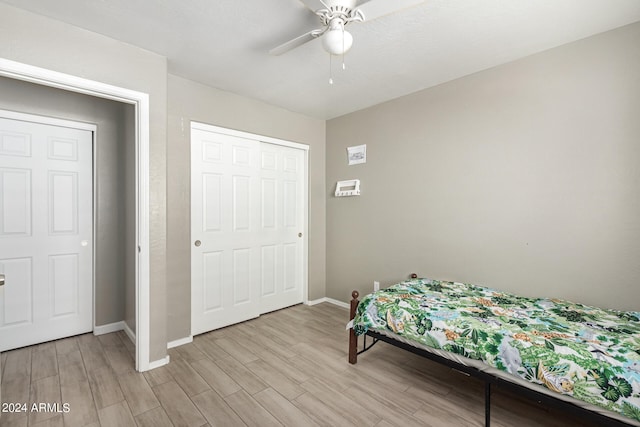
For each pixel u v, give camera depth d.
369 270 3.45
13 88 2.45
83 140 2.84
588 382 1.29
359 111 3.53
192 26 1.93
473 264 2.62
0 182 2.44
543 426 1.68
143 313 2.19
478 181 2.58
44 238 2.64
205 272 2.91
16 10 1.71
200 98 2.79
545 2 1.69
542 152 2.25
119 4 1.71
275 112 3.41
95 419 1.70
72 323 2.79
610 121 1.98
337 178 3.80
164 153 2.30
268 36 2.05
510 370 1.50
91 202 2.88
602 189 2.02
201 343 2.69
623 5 1.71
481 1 1.68
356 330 2.23
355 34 2.00
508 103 2.40
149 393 1.94
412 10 1.75
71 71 1.89
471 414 1.77
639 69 1.88
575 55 2.10
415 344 1.92
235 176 3.13
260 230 3.39
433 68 2.50
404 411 1.79
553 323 1.71
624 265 1.94
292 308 3.69
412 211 3.04
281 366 2.29
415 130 3.01
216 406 1.82
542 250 2.26
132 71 2.13
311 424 1.67
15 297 2.51
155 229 2.25
